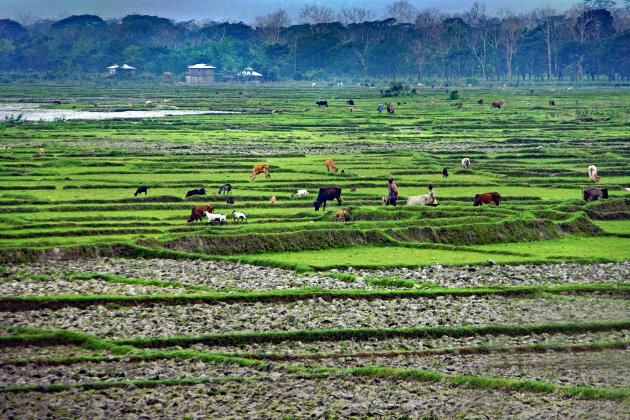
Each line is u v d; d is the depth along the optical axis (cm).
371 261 18525
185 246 19350
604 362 12500
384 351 12800
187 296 15038
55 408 10544
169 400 10844
